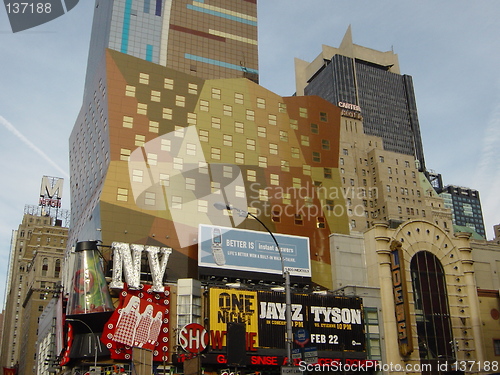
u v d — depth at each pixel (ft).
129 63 302.25
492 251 335.26
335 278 289.33
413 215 626.23
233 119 317.42
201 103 312.09
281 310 247.91
